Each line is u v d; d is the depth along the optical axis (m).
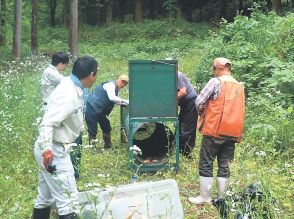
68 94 4.55
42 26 43.25
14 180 6.66
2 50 25.52
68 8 41.28
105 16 43.41
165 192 4.89
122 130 8.64
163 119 7.04
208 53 12.94
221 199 5.43
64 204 4.61
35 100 10.14
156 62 6.91
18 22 22.39
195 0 38.62
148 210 4.75
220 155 6.05
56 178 4.54
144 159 7.46
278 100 9.35
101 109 8.27
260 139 8.08
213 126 5.88
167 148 7.54
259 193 5.10
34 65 17.56
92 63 4.70
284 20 12.09
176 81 7.00
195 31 31.66
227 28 12.83
